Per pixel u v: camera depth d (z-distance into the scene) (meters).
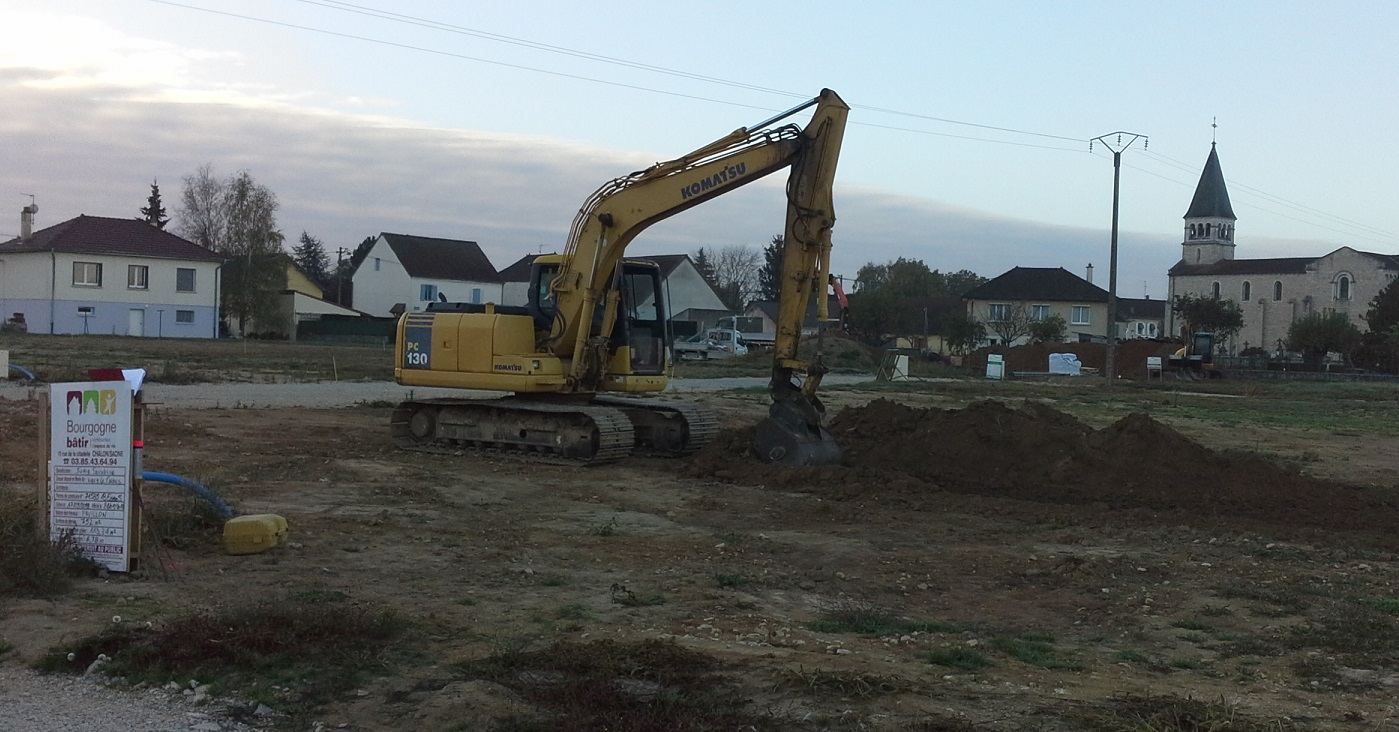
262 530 10.24
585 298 17.19
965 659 7.64
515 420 17.73
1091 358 69.75
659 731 6.02
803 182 15.94
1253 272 98.25
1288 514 14.22
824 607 9.18
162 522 10.59
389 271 82.81
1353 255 93.19
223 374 34.72
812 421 16.66
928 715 6.36
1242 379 62.88
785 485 15.34
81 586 8.86
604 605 9.00
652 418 18.75
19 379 28.83
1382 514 14.39
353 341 72.50
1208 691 7.11
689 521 12.98
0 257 64.06
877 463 16.73
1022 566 10.79
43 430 9.47
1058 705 6.61
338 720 6.27
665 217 16.91
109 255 63.75
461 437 18.42
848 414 18.78
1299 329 79.25
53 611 8.16
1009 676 7.32
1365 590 10.13
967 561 11.02
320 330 75.31
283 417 22.62
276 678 6.86
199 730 6.09
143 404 9.55
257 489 13.81
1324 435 27.39
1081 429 17.11
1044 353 70.94
